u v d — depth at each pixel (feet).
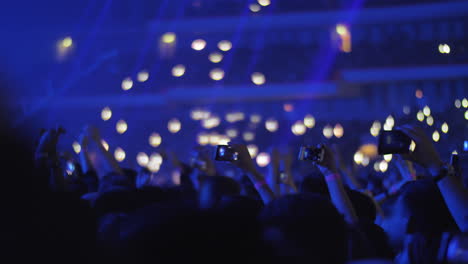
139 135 67.10
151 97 69.36
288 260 4.26
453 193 5.81
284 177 10.92
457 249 4.28
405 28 72.28
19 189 3.84
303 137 59.06
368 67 68.49
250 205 6.26
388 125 25.73
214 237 3.84
